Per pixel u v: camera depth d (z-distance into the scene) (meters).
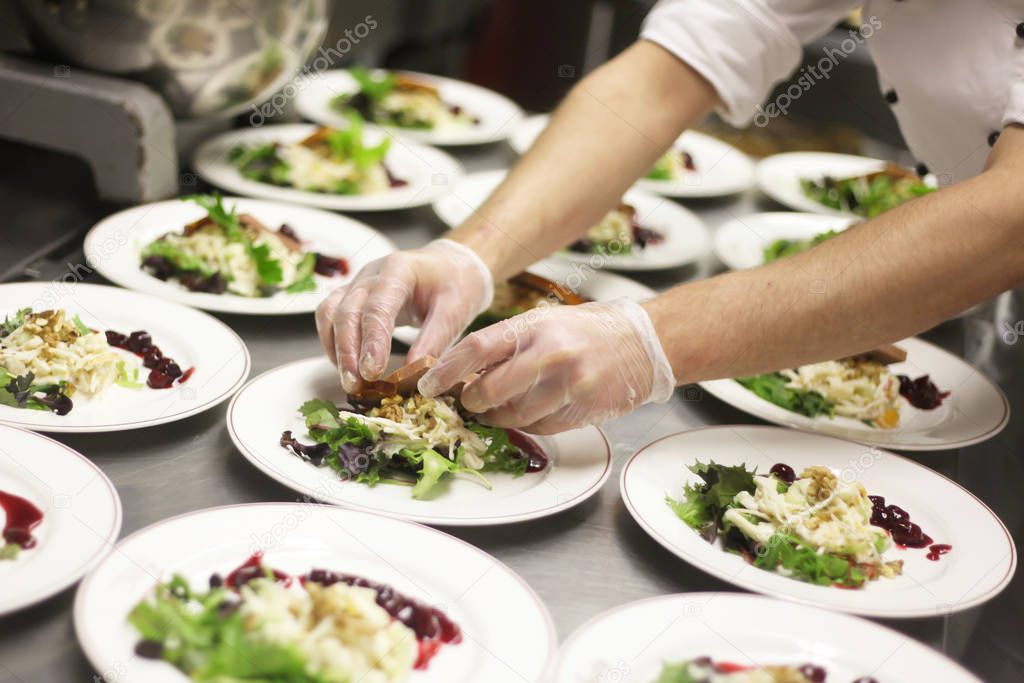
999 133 1.38
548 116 2.51
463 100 2.47
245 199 1.78
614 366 1.18
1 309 1.30
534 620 0.94
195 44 1.56
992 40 1.37
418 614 0.93
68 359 1.18
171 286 1.49
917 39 1.46
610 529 1.14
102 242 1.53
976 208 1.17
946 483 1.28
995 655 1.03
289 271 1.57
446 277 1.36
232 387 1.25
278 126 2.10
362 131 1.95
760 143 2.68
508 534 1.10
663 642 0.94
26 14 1.55
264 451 1.13
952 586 1.09
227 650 0.84
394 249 1.73
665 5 1.64
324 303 1.33
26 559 0.90
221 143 1.96
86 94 1.58
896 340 1.22
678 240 1.93
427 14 2.90
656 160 1.58
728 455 1.28
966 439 1.43
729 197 2.27
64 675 0.82
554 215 1.49
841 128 2.74
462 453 1.17
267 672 0.83
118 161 1.63
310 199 1.83
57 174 1.74
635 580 1.05
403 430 1.16
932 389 1.56
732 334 1.22
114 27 1.53
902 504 1.24
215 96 1.67
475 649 0.90
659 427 1.37
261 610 0.89
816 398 1.46
